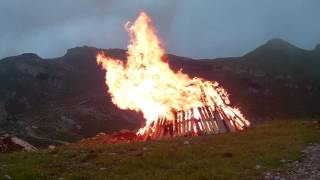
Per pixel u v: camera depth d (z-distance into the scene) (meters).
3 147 42.91
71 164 28.27
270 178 22.52
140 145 35.59
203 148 32.38
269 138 36.34
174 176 23.56
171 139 39.91
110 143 41.78
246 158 27.83
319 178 21.86
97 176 24.41
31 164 28.52
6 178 24.14
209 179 22.59
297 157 27.02
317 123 44.81
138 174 24.73
